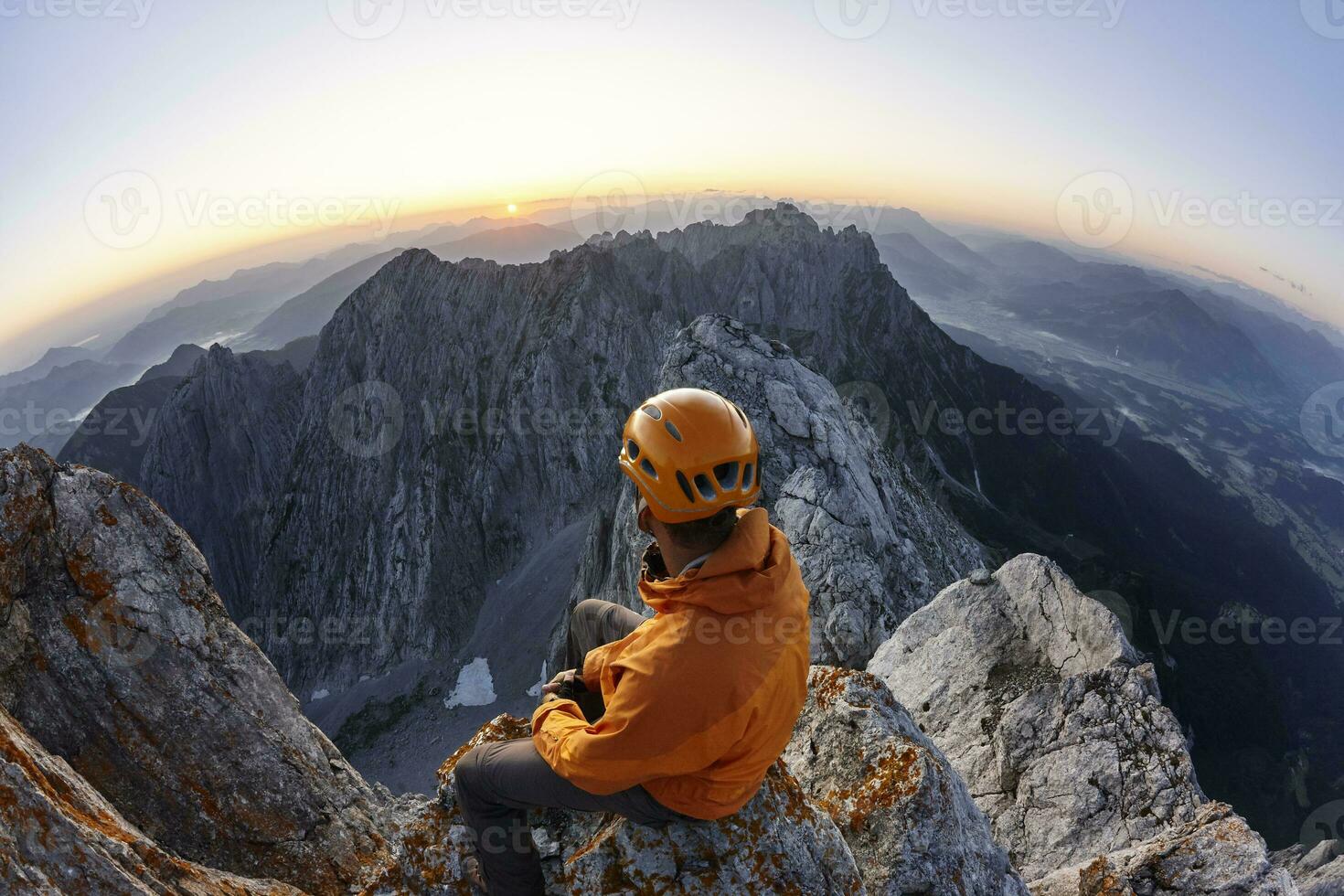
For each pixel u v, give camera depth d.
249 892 6.24
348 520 180.88
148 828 7.06
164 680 7.95
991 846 5.80
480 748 3.86
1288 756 180.38
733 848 3.89
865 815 5.20
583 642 4.54
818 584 21.83
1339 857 28.73
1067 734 12.71
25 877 4.30
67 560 7.84
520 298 198.75
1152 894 7.85
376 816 8.89
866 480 36.53
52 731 7.05
